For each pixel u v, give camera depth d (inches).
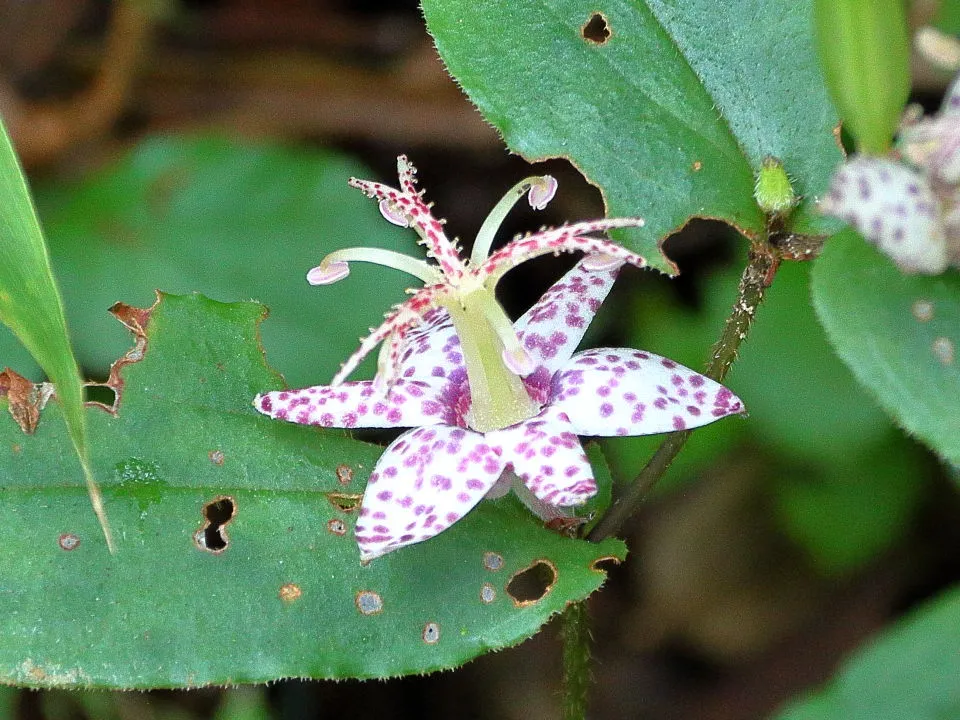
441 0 8.6
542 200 8.5
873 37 7.6
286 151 11.7
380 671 8.2
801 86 8.5
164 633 8.2
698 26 8.6
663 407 8.2
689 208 8.5
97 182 11.8
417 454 8.1
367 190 8.5
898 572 11.8
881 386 7.7
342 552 8.3
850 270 7.8
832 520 11.3
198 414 8.5
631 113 8.5
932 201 7.5
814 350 11.1
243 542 8.3
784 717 8.8
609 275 8.6
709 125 8.5
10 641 8.1
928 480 11.3
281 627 8.2
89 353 11.2
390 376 8.1
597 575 8.3
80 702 10.6
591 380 8.3
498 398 8.2
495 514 8.4
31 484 8.3
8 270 7.9
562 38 8.6
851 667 8.8
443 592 8.3
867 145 7.7
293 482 8.5
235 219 11.5
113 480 8.4
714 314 11.4
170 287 11.4
